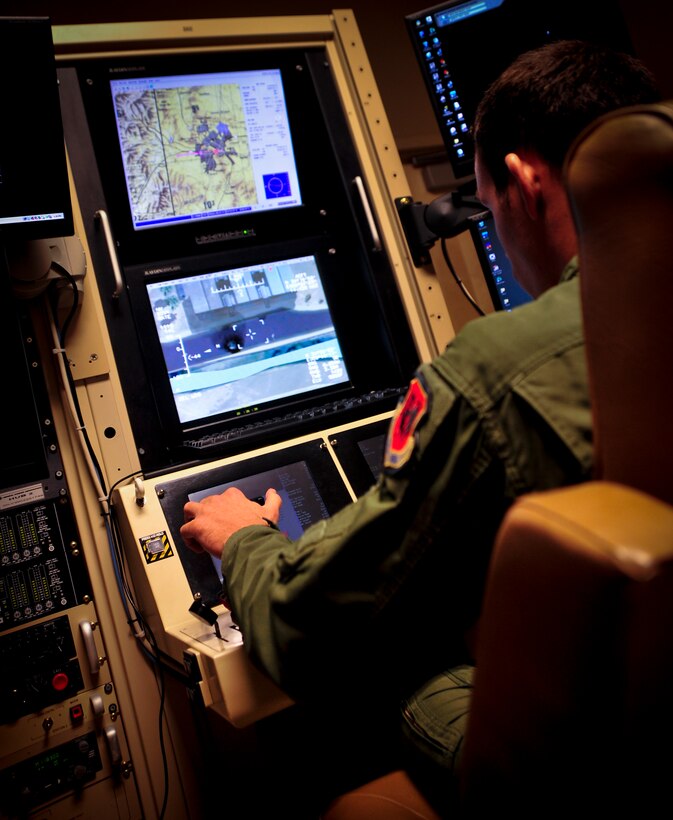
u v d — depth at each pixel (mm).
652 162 538
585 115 898
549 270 982
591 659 444
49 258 1513
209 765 1570
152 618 1453
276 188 1899
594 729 464
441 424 741
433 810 915
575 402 696
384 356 1908
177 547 1425
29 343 1554
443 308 1887
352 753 1577
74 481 1544
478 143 1031
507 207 1013
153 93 1770
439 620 824
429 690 1019
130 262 1757
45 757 1450
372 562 782
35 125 1334
